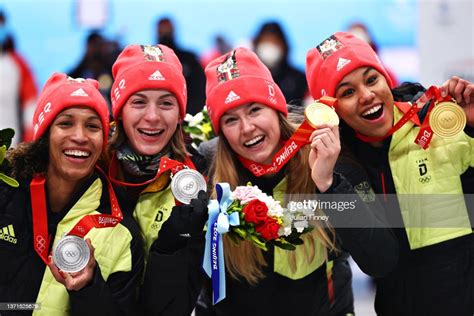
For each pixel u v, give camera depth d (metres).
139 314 10.62
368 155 11.65
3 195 10.57
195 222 10.12
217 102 11.27
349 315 12.45
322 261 11.27
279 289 11.22
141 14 24.28
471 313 11.21
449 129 10.85
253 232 10.27
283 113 11.49
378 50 24.12
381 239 10.73
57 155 10.49
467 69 21.16
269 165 11.16
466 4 21.03
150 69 11.19
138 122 11.17
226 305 11.39
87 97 10.54
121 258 10.47
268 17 24.44
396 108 11.61
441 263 11.20
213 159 11.69
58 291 10.34
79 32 24.23
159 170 10.95
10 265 10.42
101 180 10.98
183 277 10.34
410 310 11.48
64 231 10.55
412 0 24.02
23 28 24.05
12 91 23.72
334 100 10.62
